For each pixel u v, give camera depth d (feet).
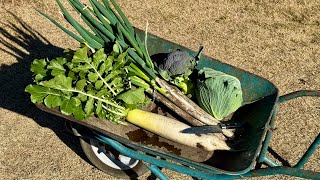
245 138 4.65
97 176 5.66
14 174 5.62
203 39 7.71
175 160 4.20
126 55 4.80
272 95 4.67
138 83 4.83
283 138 6.24
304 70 7.29
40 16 7.88
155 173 4.66
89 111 4.46
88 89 4.51
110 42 5.00
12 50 7.22
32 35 7.50
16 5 8.06
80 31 4.88
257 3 8.56
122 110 4.68
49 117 6.29
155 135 4.80
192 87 4.96
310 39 7.86
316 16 8.37
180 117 4.89
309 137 6.28
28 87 4.38
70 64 4.51
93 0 4.90
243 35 7.84
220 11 8.32
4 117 6.25
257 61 7.38
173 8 8.29
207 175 4.31
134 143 4.18
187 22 8.04
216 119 4.81
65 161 5.81
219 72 4.71
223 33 7.86
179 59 4.79
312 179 3.94
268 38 7.82
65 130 6.13
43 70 4.60
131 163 5.55
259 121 4.59
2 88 6.62
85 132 4.83
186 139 4.60
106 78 4.58
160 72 4.85
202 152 4.66
